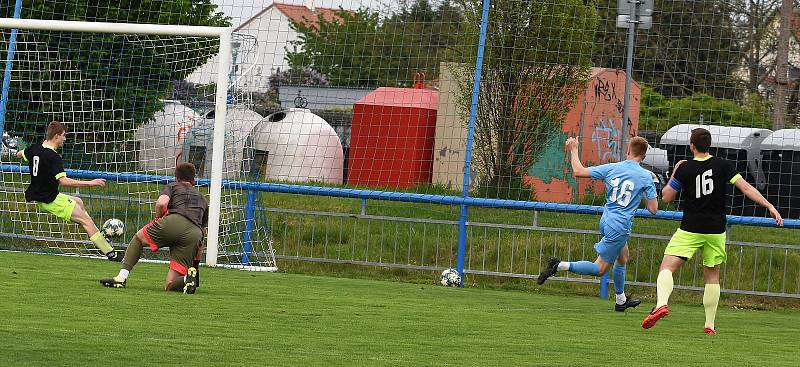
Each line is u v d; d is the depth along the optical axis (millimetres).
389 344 17312
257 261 33750
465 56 35844
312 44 41844
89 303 20516
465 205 32594
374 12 40344
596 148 45281
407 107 41375
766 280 32250
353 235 34344
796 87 43594
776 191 41188
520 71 34719
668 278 21469
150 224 23844
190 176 24344
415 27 40156
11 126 38250
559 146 37781
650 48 46688
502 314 23750
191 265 23969
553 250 33344
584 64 35406
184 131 39281
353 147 42062
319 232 34531
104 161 38062
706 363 16953
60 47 38625
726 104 41375
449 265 33969
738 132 42344
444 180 40719
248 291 25422
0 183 36406
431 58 41688
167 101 38969
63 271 27281
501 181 34438
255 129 38469
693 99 43719
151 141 39062
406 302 25219
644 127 50469
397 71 42438
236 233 33906
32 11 39094
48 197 30062
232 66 37688
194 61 38000
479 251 33531
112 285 23875
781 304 32344
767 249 32375
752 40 52188
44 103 38031
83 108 38188
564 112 35188
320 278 31578
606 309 26922
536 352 17266
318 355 15633
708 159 21672
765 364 17250
